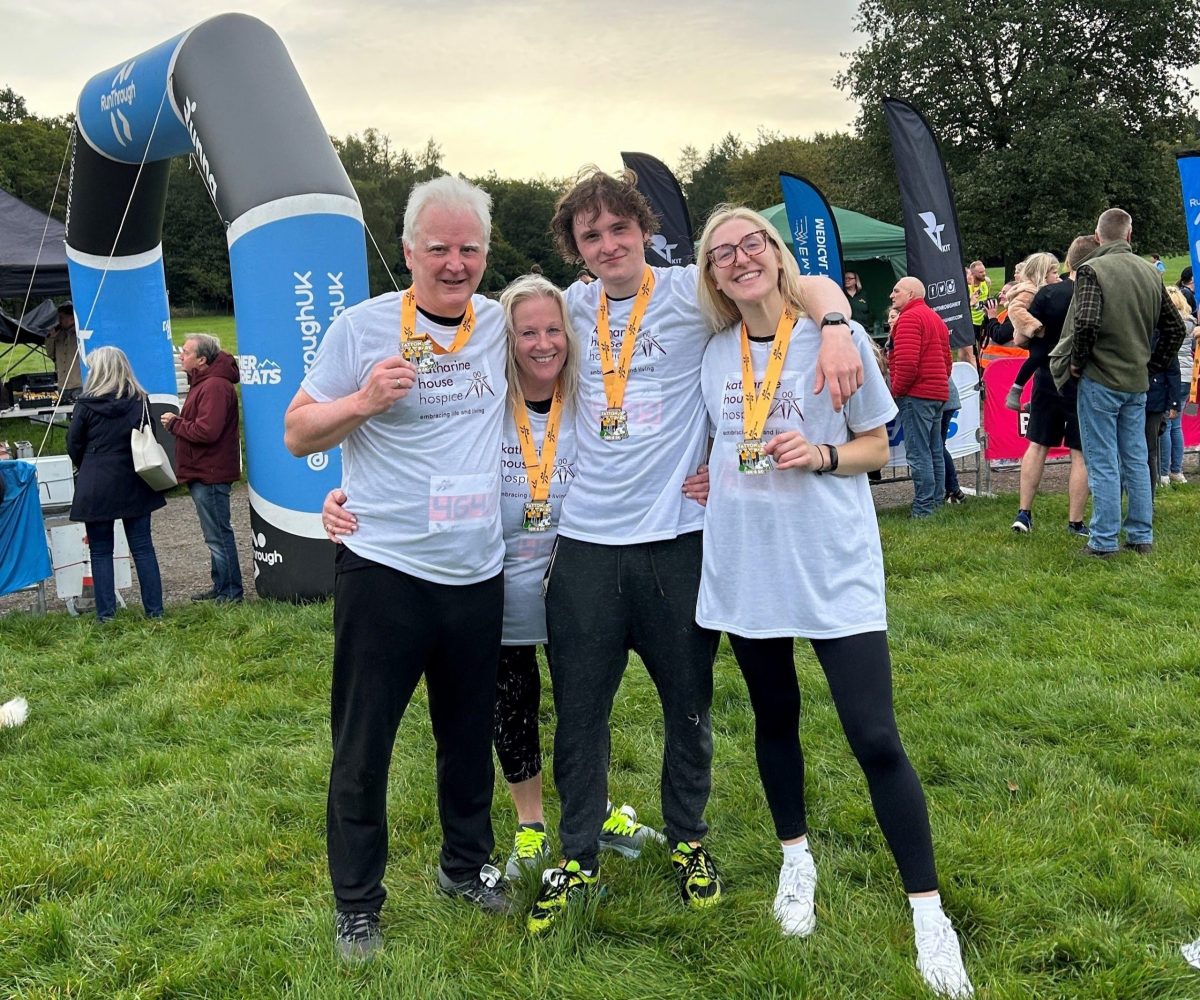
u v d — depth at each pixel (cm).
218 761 391
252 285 607
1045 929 257
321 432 240
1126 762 346
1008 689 422
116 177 780
